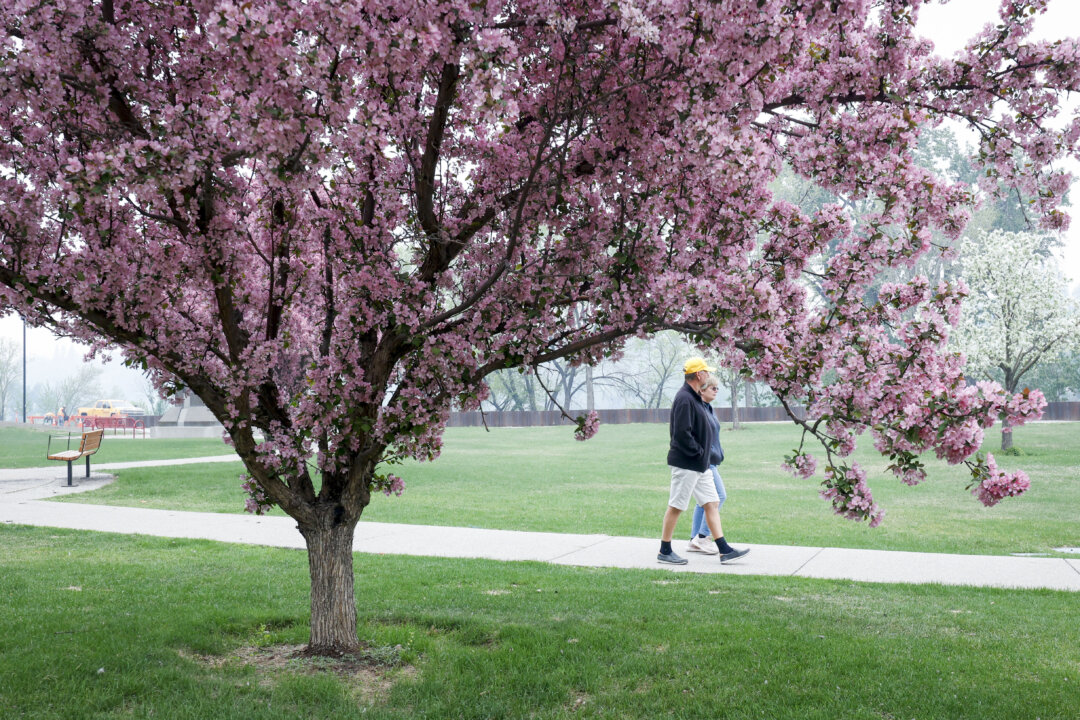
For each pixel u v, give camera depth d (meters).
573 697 4.94
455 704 4.80
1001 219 57.09
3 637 5.91
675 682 5.09
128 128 4.68
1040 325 33.25
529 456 31.12
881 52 4.76
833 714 4.51
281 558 9.46
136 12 4.73
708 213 5.03
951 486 20.03
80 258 4.74
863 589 7.71
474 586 7.92
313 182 3.81
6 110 4.45
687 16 4.02
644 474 23.33
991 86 4.79
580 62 4.82
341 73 3.91
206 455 28.55
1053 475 21.98
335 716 4.62
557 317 5.56
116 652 5.58
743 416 59.75
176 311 5.51
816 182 5.15
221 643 5.95
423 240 5.46
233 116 3.85
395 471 23.11
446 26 3.66
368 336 5.73
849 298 4.77
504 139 5.30
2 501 15.34
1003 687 4.90
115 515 13.21
